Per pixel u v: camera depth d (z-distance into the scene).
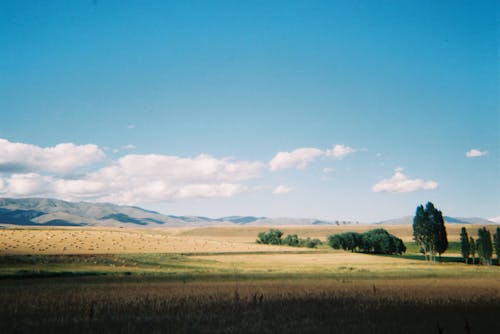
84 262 68.38
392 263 89.12
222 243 126.75
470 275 65.12
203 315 24.23
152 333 19.30
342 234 147.25
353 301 30.88
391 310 26.69
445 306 28.80
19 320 22.36
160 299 31.27
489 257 107.81
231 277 53.25
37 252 78.44
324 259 96.31
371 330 20.44
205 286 41.53
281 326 21.28
